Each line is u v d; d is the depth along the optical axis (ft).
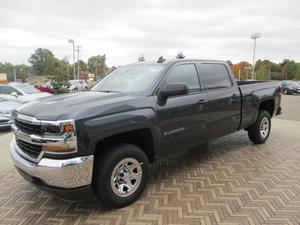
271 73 302.04
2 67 354.13
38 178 11.45
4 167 18.39
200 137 16.35
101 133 11.41
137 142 14.01
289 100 84.94
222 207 12.53
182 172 16.75
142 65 16.49
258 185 14.73
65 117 10.90
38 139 11.14
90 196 11.72
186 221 11.54
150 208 12.59
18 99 38.09
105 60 292.81
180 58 16.55
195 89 16.20
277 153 20.15
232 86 18.86
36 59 357.61
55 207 12.96
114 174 12.12
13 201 13.61
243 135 25.55
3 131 31.07
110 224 11.48
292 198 13.23
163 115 13.85
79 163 10.92
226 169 17.11
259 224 11.18
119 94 13.76
